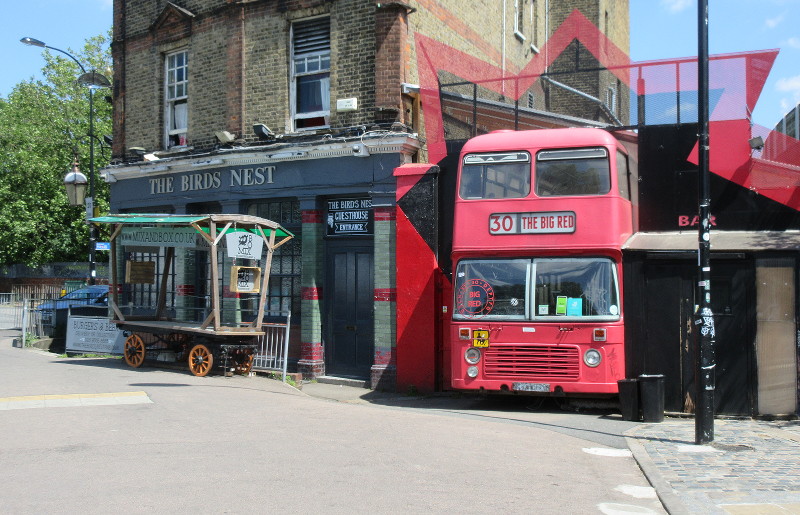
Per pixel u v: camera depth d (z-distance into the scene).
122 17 18.66
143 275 15.74
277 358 14.27
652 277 11.11
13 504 5.58
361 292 14.23
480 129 14.84
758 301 10.84
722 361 10.92
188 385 12.06
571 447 8.34
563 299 10.71
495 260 11.09
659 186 12.26
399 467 6.96
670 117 12.57
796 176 11.68
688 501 6.01
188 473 6.56
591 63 21.44
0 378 12.73
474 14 17.48
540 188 10.98
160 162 16.80
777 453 8.03
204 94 16.52
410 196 13.26
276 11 15.27
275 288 15.41
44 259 41.59
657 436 9.09
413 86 13.73
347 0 14.34
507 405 11.86
